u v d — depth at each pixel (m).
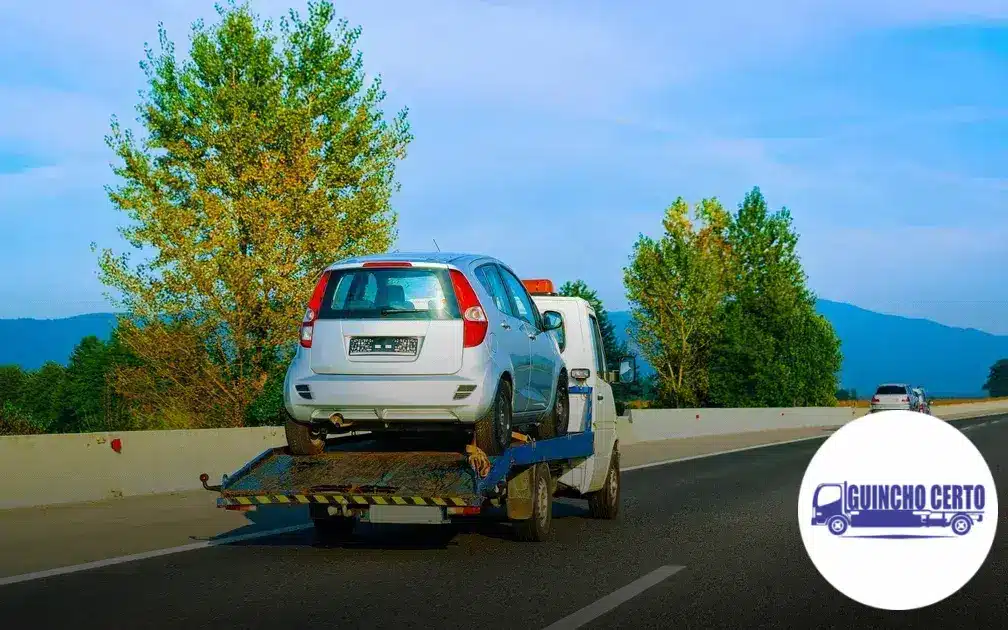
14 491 13.59
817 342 77.19
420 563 9.48
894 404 56.16
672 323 71.19
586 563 9.50
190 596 7.79
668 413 37.72
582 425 12.91
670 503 15.28
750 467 23.09
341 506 9.59
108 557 9.76
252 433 18.19
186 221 26.64
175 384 26.42
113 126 29.41
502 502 10.79
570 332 13.33
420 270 10.05
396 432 11.58
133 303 25.86
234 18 32.19
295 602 7.58
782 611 7.36
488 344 9.97
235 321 25.98
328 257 27.11
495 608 7.39
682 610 7.37
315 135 29.66
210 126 30.12
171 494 15.80
